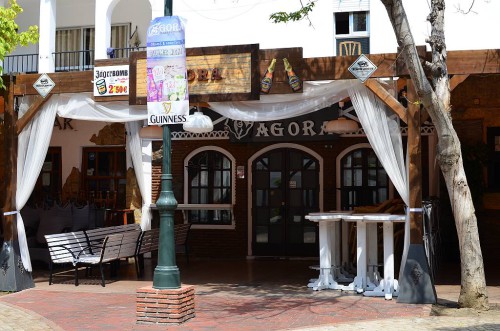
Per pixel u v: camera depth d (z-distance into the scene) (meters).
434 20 9.73
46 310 9.95
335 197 15.91
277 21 11.06
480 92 15.05
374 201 15.74
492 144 15.18
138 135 14.98
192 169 16.78
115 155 17.44
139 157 15.05
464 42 12.71
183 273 13.70
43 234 15.11
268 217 16.34
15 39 11.77
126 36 17.22
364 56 10.52
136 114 11.87
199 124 11.27
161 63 8.94
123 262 15.84
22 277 11.96
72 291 11.69
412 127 10.33
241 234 16.36
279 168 16.34
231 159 16.52
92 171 17.55
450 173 9.61
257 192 16.44
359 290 10.97
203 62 11.16
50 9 14.54
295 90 10.84
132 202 16.62
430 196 14.33
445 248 15.00
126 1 17.19
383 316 9.10
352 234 13.84
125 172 17.28
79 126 17.45
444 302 10.09
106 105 12.02
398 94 11.98
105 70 11.78
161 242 8.91
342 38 13.59
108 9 14.48
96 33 14.41
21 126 12.35
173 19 8.94
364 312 9.42
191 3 14.40
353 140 15.84
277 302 10.33
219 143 16.56
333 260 11.83
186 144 16.73
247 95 10.96
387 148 10.57
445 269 13.79
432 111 9.52
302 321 8.88
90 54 17.44
